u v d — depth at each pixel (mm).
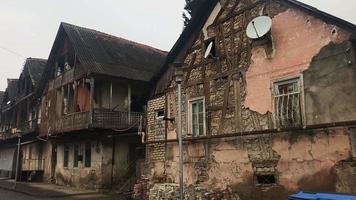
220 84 12398
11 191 20484
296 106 10023
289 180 9867
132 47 26562
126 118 21156
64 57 25391
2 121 39188
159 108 15023
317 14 9727
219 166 11945
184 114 13625
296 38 10242
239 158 11312
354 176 8484
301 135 9734
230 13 12492
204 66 13148
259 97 11016
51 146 27062
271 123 10555
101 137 20766
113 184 20562
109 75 20875
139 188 14977
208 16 13398
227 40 12430
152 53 27453
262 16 11039
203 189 12305
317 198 6980
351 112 8758
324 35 9578
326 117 9258
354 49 8930
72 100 23453
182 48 14367
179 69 9586
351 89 8828
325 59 9469
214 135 12258
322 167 9164
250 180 10898
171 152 14039
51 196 17391
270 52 10891
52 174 26125
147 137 15445
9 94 37094
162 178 14250
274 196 10180
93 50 22656
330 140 9078
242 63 11742
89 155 21719
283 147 10133
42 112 27859
